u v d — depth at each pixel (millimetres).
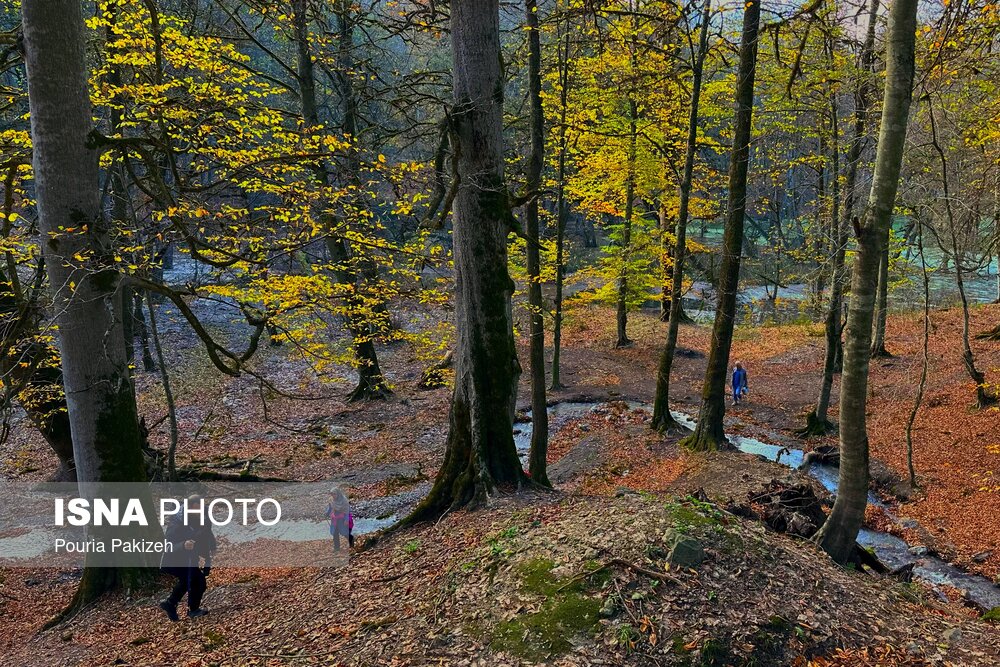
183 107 8867
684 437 16344
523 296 30000
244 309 8062
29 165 8422
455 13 8500
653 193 22812
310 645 6156
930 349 21656
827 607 5848
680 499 7215
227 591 9492
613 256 24297
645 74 15047
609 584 5688
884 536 12094
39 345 8453
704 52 13758
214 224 9539
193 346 25516
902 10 7293
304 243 8727
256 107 10492
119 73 11961
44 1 7047
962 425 15773
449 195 7691
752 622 5359
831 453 15711
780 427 18359
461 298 9227
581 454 16438
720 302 14906
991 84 13266
